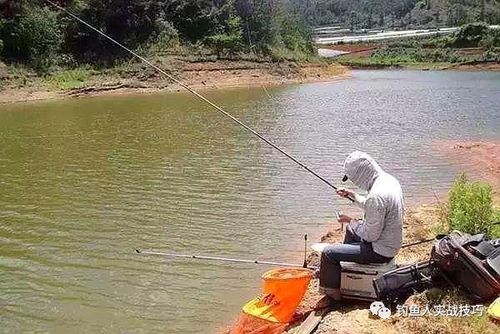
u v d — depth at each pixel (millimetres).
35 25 37156
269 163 16016
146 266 8938
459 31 72875
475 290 5816
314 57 56469
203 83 41094
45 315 7465
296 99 33312
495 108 28125
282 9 55344
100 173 15117
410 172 15086
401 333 5461
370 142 19344
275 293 6473
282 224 10828
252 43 47875
